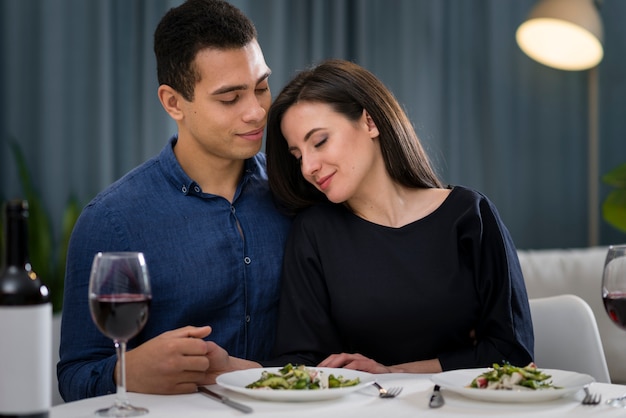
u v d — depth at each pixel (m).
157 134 4.92
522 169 5.84
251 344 2.22
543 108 5.86
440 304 2.12
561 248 5.91
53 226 4.74
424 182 2.26
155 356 1.65
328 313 2.19
